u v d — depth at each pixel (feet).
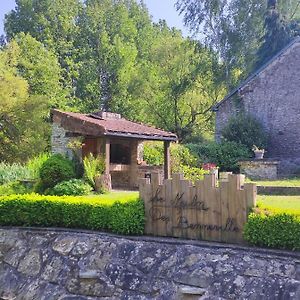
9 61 88.22
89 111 108.88
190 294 19.21
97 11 123.34
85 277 21.93
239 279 18.62
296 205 27.66
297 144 73.61
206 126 108.99
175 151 61.21
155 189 23.12
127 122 52.47
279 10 95.96
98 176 40.93
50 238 25.07
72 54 117.39
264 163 62.64
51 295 22.41
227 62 100.68
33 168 52.13
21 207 27.04
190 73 103.60
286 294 17.28
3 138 82.48
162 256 21.08
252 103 77.15
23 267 24.64
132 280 20.84
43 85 96.94
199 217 21.76
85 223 24.95
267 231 19.51
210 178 21.61
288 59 75.10
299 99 73.92
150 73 108.58
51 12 124.06
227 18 101.86
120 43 112.06
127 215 23.12
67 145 47.75
